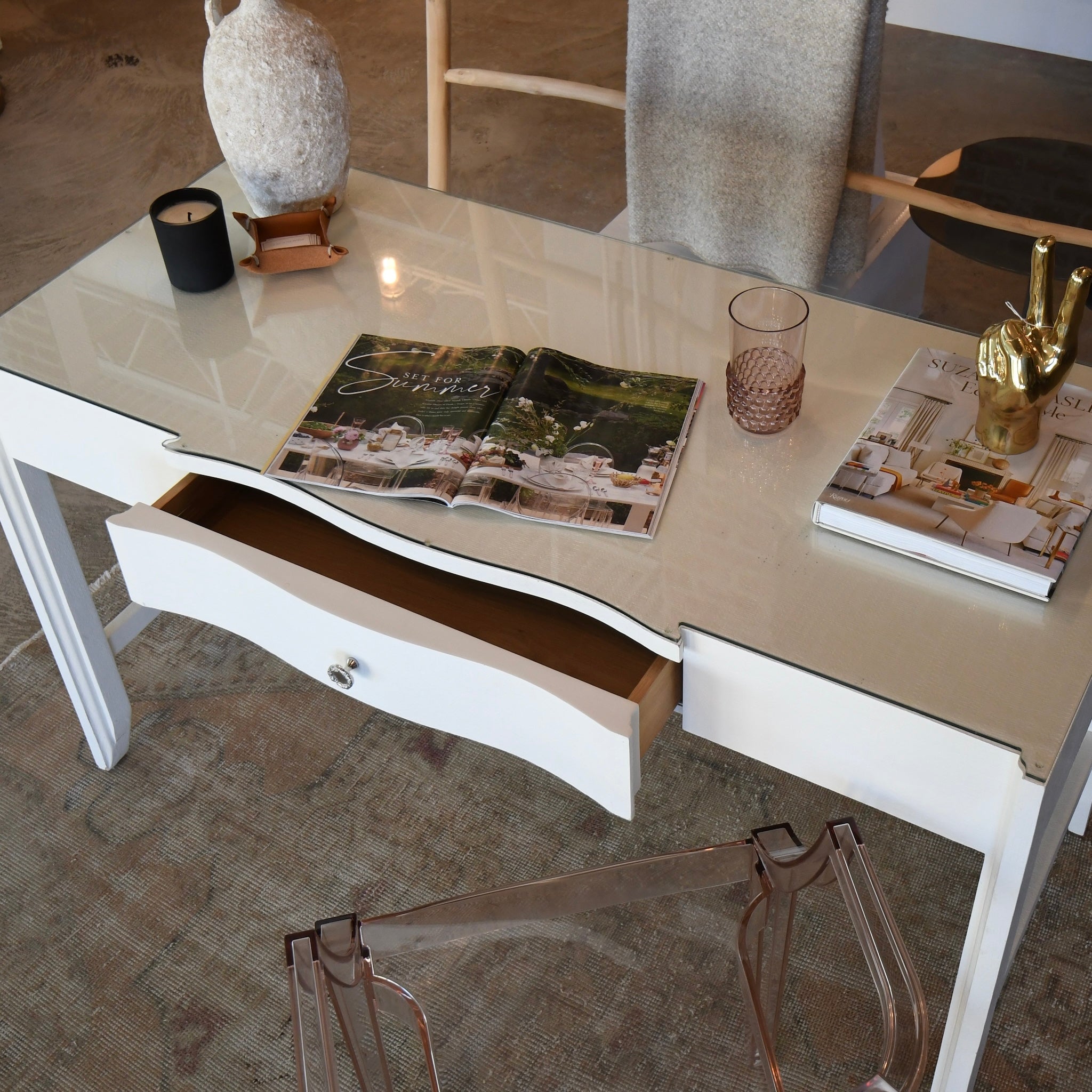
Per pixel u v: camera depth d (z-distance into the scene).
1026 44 2.75
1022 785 0.73
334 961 0.80
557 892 0.88
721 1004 0.83
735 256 1.52
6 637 1.55
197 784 1.37
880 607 0.84
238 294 1.18
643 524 0.90
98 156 2.50
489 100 2.63
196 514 1.08
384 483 0.94
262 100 1.13
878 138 1.62
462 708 0.92
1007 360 0.85
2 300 2.09
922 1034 0.76
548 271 1.20
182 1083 1.12
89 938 1.24
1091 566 0.84
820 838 0.84
